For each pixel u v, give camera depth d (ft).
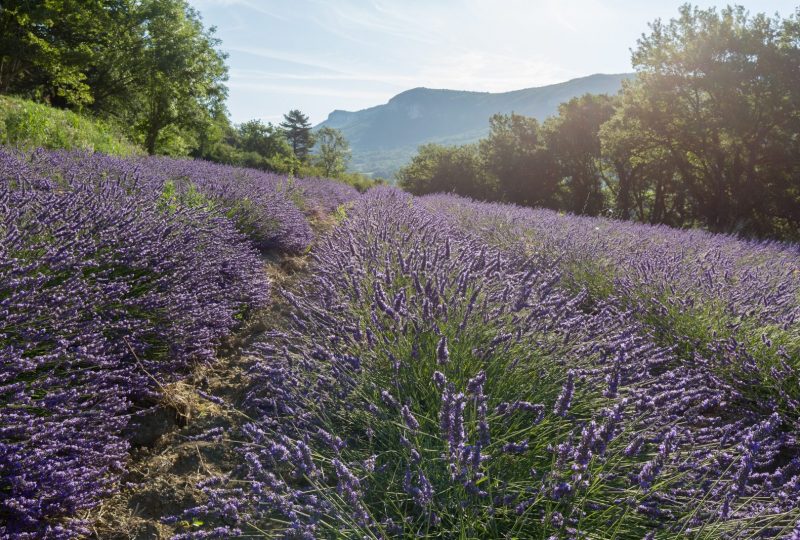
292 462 6.91
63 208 11.26
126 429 8.70
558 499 6.26
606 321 11.88
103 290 9.71
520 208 49.26
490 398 8.45
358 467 7.47
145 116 115.65
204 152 159.94
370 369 9.34
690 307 14.26
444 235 19.66
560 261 18.85
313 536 5.91
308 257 24.41
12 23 85.92
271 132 273.95
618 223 39.75
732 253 24.72
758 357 12.00
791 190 88.17
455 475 6.03
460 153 202.49
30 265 8.32
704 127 86.02
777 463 9.46
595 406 8.60
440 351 7.79
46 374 7.71
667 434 6.16
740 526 6.17
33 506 5.82
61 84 100.53
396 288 12.05
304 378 9.28
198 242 13.83
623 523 6.55
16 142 28.27
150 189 17.28
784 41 85.15
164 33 108.68
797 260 24.97
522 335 9.81
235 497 6.84
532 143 164.25
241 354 12.55
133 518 6.98
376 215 24.57
